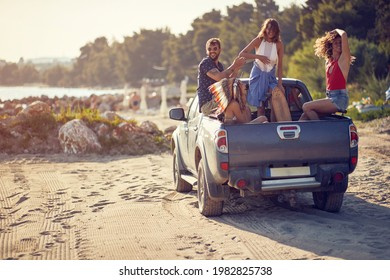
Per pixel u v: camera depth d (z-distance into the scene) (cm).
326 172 790
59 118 1958
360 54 3422
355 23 4831
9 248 749
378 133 1931
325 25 4884
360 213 868
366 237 715
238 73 995
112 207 988
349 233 738
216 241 736
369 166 1325
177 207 970
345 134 799
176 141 1116
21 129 1867
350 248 671
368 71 3291
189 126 1007
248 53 900
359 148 1628
